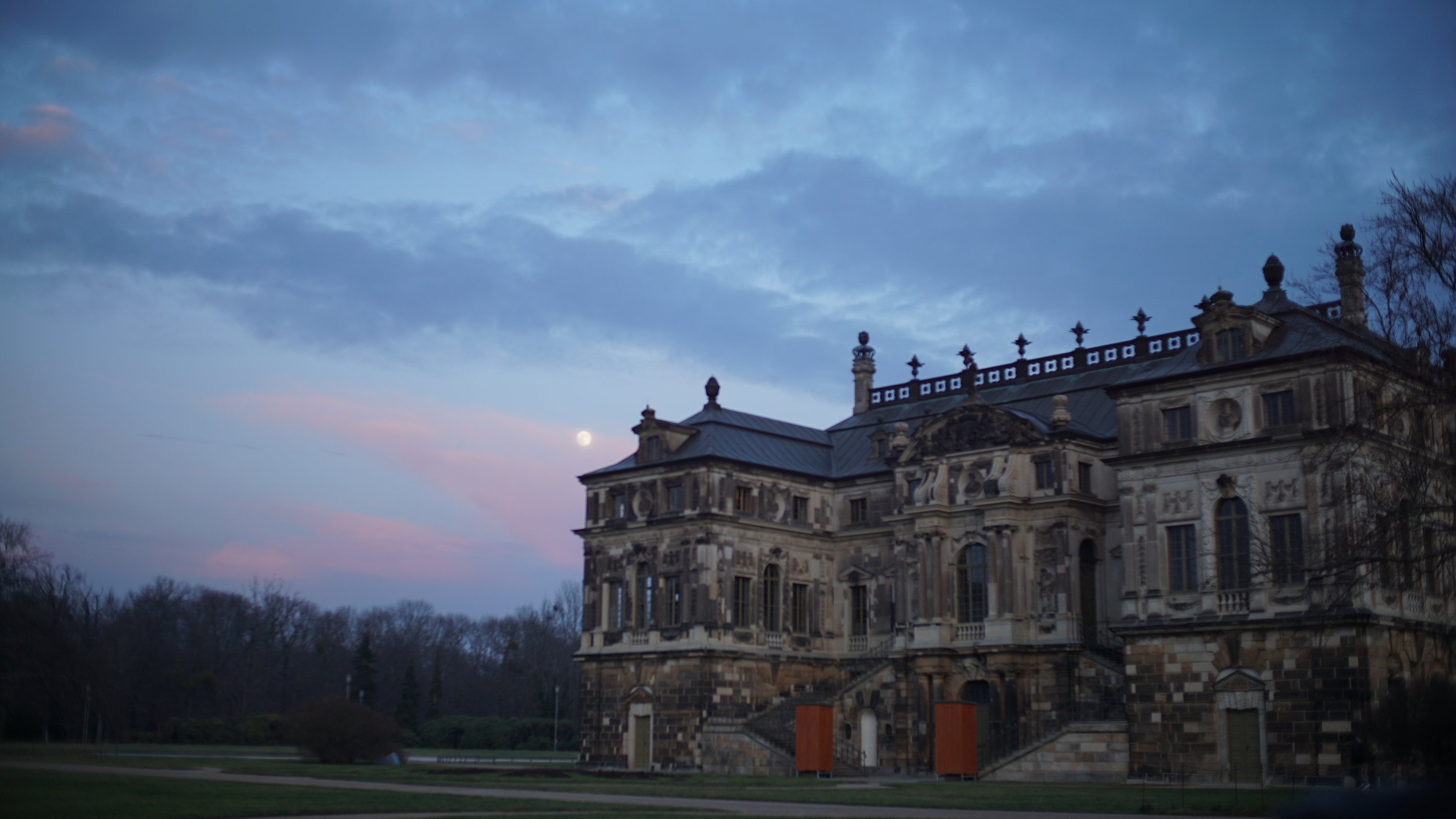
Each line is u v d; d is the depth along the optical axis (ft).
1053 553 280.31
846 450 358.02
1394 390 197.47
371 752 300.20
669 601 326.24
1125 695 241.35
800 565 336.70
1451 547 170.81
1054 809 158.51
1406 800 35.12
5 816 120.88
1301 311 241.14
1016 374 337.52
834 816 138.72
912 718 296.10
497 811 141.28
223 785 178.81
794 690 328.29
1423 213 173.37
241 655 643.04
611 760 329.31
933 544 296.51
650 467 334.03
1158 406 245.04
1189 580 236.63
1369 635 214.07
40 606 358.84
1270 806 159.43
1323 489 220.23
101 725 370.53
